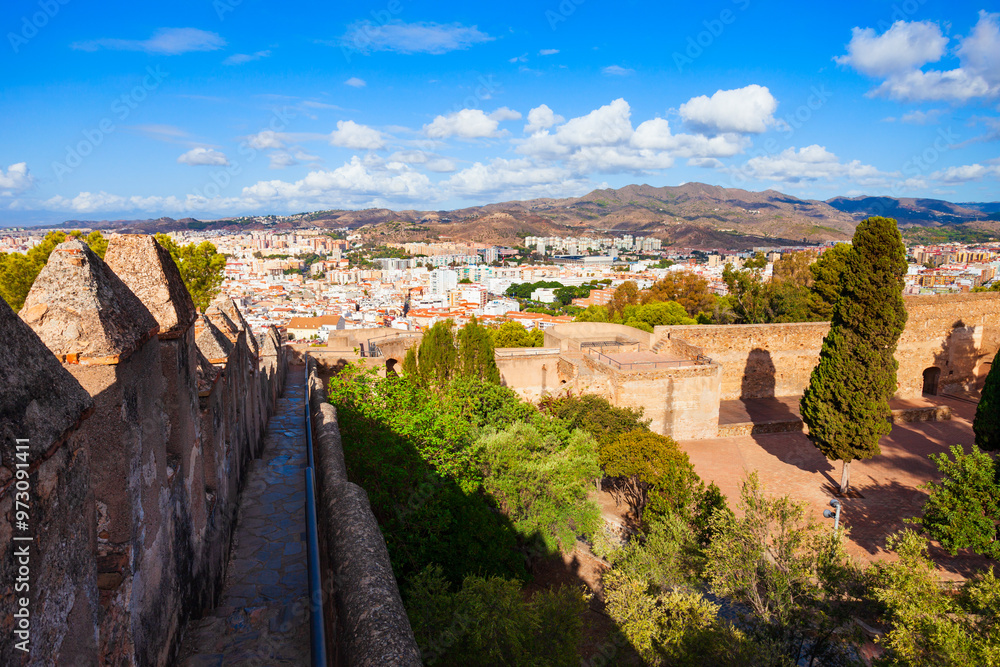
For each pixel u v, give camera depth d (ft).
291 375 88.94
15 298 59.16
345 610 13.83
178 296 18.40
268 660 17.54
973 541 47.44
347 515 18.72
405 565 39.68
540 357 101.55
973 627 34.42
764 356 115.24
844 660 41.06
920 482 79.30
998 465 48.83
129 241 17.90
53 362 8.97
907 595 37.63
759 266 164.66
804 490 76.18
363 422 40.93
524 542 53.93
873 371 70.23
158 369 15.90
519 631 36.01
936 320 124.16
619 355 106.32
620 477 73.36
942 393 126.82
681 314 156.97
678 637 39.96
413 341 90.33
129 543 13.03
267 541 26.17
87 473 9.75
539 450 59.36
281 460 38.86
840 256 129.59
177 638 17.26
